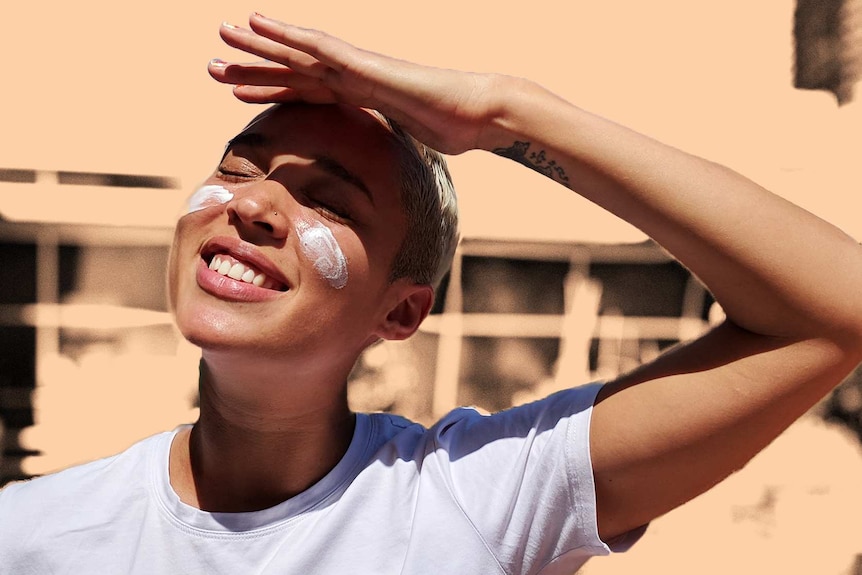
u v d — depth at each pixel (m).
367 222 1.60
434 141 1.58
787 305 1.45
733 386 1.49
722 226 1.45
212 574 1.53
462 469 1.61
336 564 1.55
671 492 1.55
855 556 3.19
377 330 1.70
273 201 1.54
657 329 3.12
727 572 3.17
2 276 2.87
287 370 1.53
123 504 1.59
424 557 1.52
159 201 2.93
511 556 1.55
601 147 1.51
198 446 1.66
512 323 3.07
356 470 1.64
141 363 2.97
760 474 3.18
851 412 3.19
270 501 1.62
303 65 1.53
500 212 3.04
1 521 1.59
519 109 1.53
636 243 3.09
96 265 2.93
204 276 1.52
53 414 2.93
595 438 1.55
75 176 2.88
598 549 1.57
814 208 3.12
